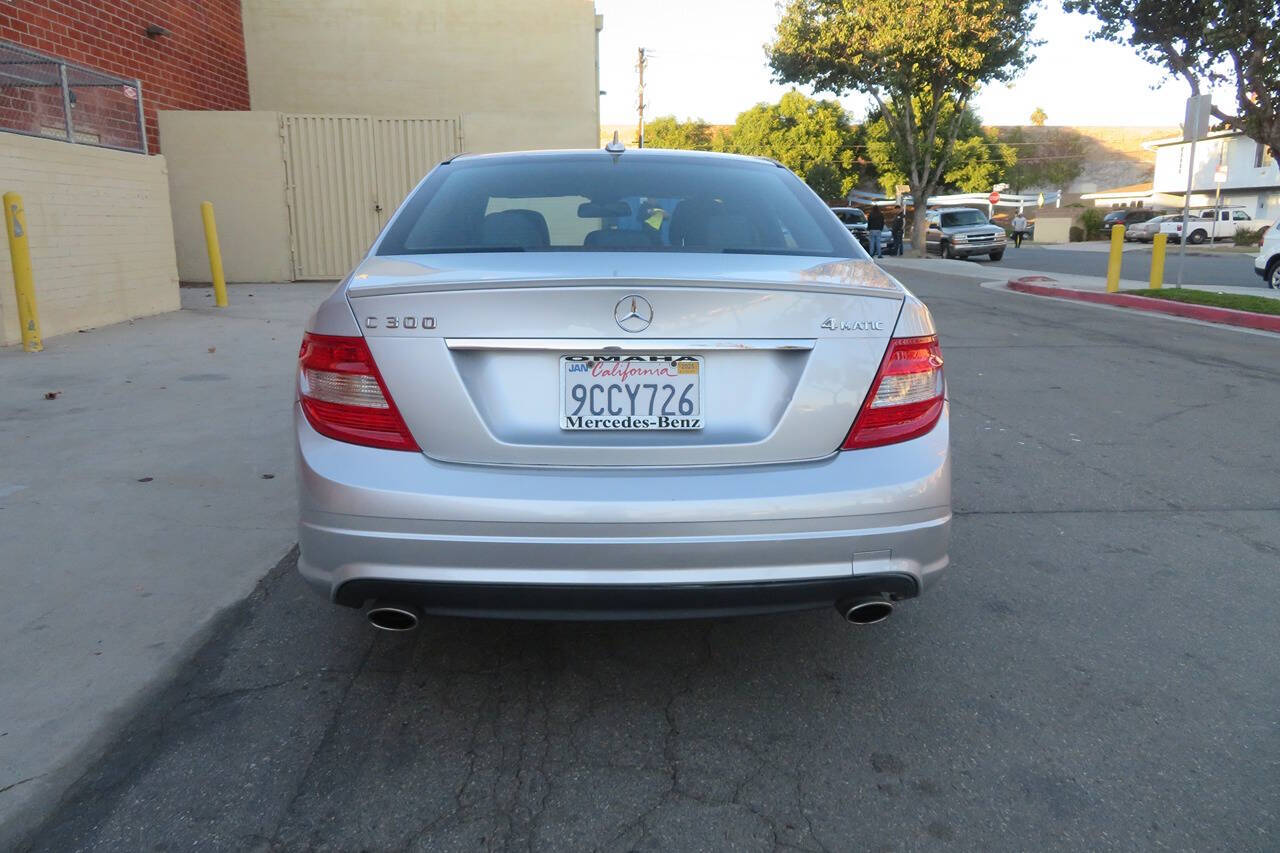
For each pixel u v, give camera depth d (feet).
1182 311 41.09
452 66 58.75
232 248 49.98
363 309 8.57
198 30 51.11
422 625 11.50
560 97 59.67
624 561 8.23
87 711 9.45
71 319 30.71
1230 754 8.95
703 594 8.36
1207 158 154.81
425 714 9.56
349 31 57.72
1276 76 36.94
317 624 11.41
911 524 8.70
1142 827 7.92
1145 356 30.01
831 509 8.44
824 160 199.82
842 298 8.82
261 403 21.59
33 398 21.77
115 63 43.11
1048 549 13.94
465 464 8.40
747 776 8.59
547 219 11.09
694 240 10.88
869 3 93.61
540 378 8.50
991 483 17.01
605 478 8.33
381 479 8.32
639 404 8.51
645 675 10.39
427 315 8.41
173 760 8.73
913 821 7.98
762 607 8.61
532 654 10.84
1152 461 18.37
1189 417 21.85
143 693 9.81
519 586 8.25
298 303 40.63
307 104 58.08
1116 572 13.12
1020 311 42.70
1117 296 45.96
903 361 8.93
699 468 8.48
